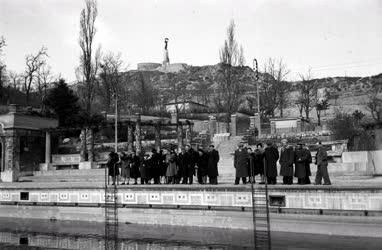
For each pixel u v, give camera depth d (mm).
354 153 29484
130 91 91812
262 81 73000
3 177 37156
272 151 21125
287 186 18375
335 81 116688
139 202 22359
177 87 142000
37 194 26000
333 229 17141
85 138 40125
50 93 52969
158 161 25031
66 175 36188
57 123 44969
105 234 20094
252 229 18938
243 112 64750
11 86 75500
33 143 40531
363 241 16047
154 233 19625
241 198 19469
